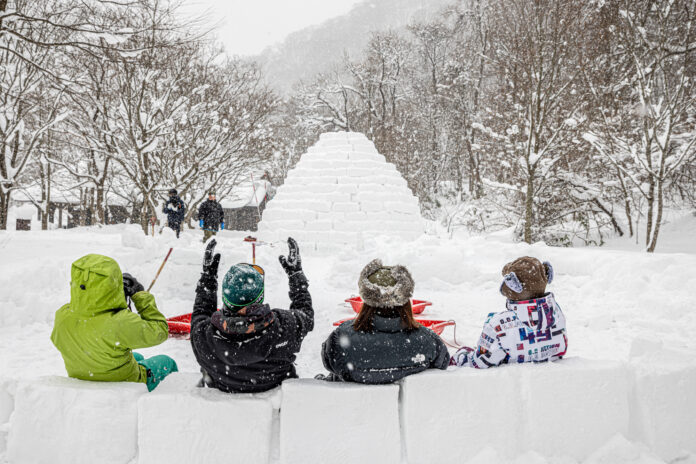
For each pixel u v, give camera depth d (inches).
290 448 104.5
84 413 106.2
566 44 632.4
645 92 557.3
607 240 797.2
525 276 120.6
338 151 652.7
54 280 277.3
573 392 111.0
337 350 110.1
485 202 941.8
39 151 799.1
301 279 118.0
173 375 117.4
